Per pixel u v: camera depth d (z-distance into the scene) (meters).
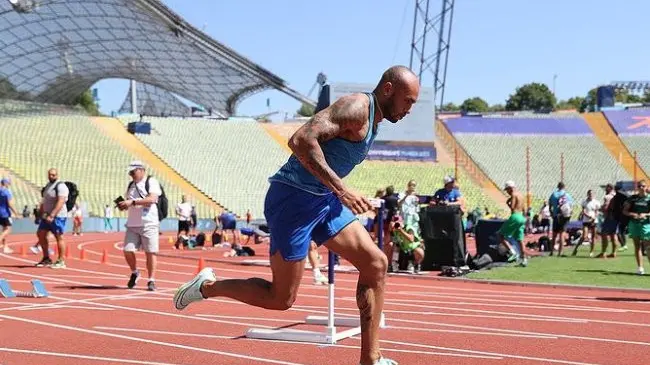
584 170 57.16
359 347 6.03
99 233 36.16
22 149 43.25
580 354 5.79
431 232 14.39
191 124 54.56
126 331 6.84
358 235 4.39
